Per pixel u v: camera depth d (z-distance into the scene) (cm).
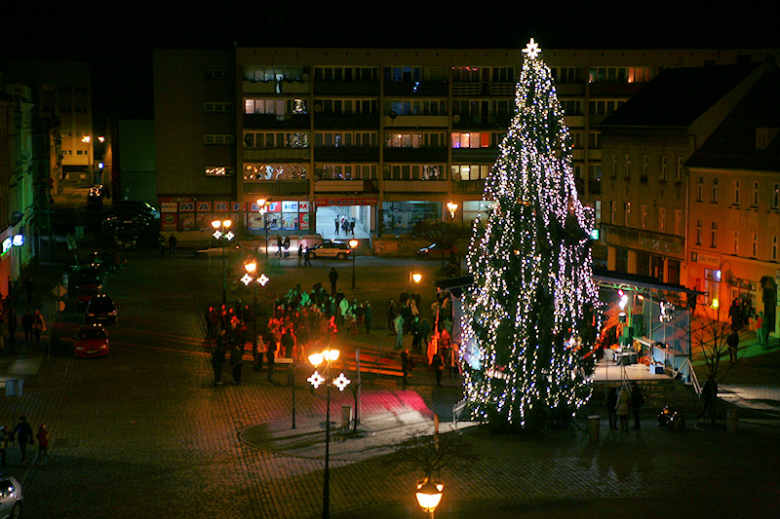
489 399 3081
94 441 2950
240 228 8044
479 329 3148
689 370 3594
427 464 2266
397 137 8388
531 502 2327
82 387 3666
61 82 12312
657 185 5750
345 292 5912
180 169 8375
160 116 8319
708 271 5225
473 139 8431
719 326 4925
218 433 3048
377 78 8300
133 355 4241
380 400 3525
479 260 3192
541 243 3030
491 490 2430
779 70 5356
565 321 3052
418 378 3888
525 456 2759
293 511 2303
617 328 3981
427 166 8431
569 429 3119
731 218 4994
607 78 8381
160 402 3450
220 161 8419
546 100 3023
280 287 6025
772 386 3778
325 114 8288
